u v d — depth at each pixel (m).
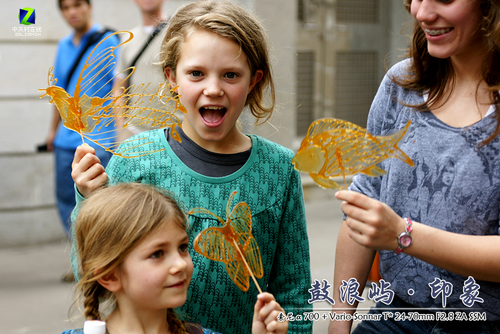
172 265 1.37
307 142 1.32
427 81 1.58
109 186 1.50
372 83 6.79
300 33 6.22
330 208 6.00
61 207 4.09
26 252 4.80
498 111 1.42
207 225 1.59
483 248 1.33
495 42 1.36
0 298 3.71
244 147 1.70
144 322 1.41
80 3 3.86
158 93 1.61
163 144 1.66
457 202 1.47
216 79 1.51
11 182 4.94
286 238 1.73
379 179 1.75
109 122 1.55
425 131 1.55
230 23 1.53
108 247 1.37
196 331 1.51
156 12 3.45
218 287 1.59
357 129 1.31
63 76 3.96
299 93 6.33
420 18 1.41
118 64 3.46
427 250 1.33
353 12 6.51
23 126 4.91
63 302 3.66
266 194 1.67
